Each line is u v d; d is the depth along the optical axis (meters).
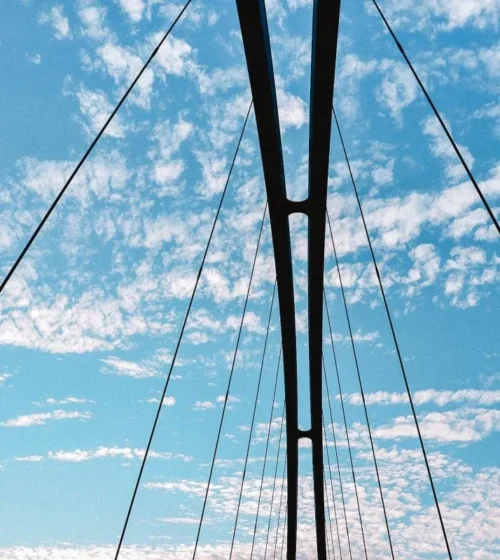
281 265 22.38
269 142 16.30
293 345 27.62
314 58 13.55
